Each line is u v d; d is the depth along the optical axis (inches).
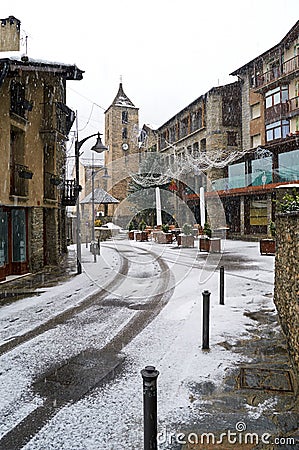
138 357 214.2
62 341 244.5
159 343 235.6
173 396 167.5
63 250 770.8
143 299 361.4
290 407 156.9
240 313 295.9
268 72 1037.2
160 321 284.4
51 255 623.8
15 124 498.6
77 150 562.3
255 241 952.3
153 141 1598.2
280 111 988.6
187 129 1390.3
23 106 515.8
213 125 1199.6
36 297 382.0
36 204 564.4
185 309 317.1
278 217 279.0
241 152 1119.0
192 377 185.6
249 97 1159.0
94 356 217.5
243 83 1187.3
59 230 673.0
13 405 164.1
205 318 224.5
